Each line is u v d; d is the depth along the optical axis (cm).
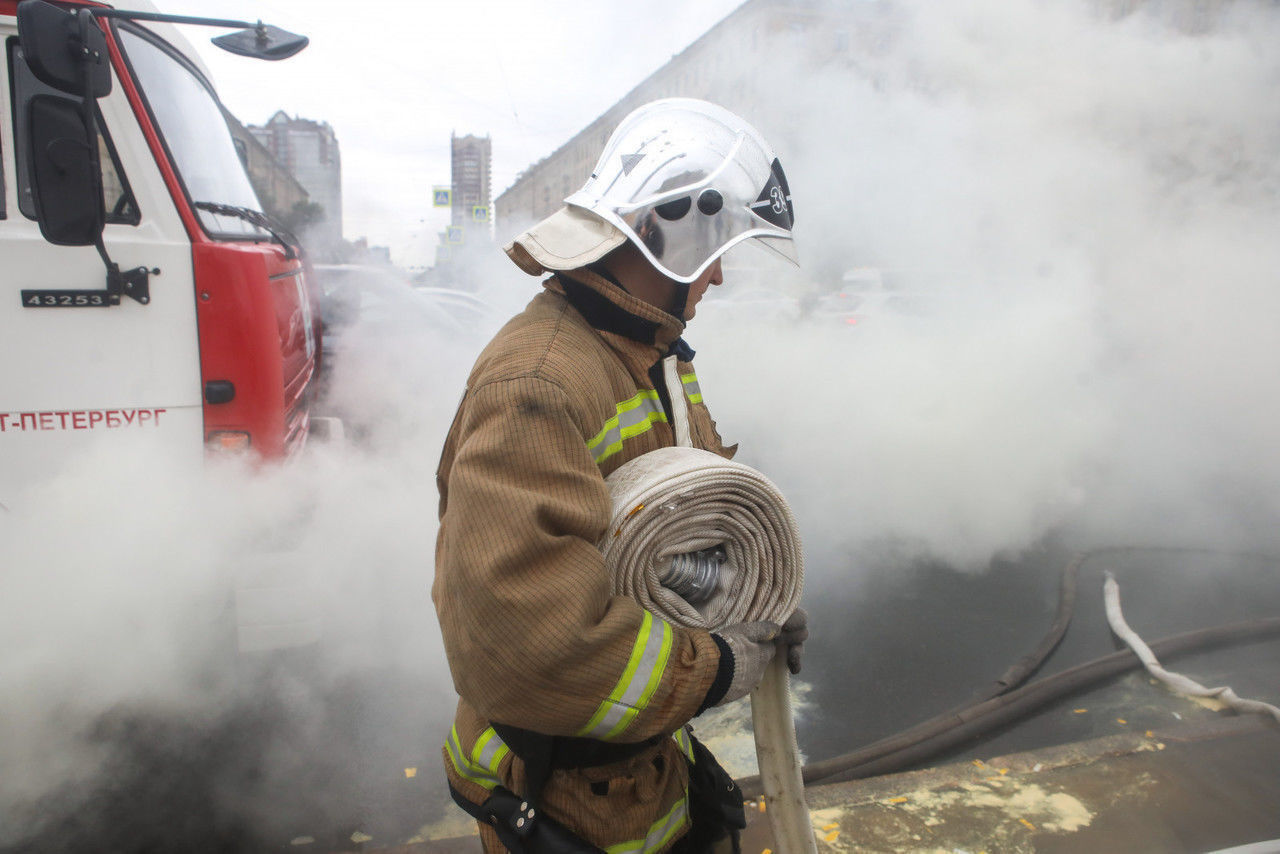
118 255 204
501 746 110
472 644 84
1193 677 297
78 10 188
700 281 114
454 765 119
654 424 109
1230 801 214
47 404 203
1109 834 203
